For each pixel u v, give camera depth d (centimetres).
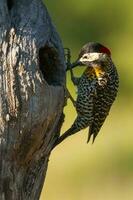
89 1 2911
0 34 1027
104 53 1362
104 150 2505
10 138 1020
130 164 2462
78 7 2922
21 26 1041
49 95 1033
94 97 1368
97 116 1378
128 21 2948
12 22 1042
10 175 1035
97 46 1362
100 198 2259
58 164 2412
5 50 1023
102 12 2930
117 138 2578
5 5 1039
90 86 1366
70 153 2452
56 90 1045
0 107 1012
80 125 1369
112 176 2391
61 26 2920
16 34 1034
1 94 1013
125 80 2858
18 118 1018
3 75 1017
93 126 1384
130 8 2945
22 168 1047
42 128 1037
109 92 1376
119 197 2259
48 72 1086
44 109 1030
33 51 1034
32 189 1070
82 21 2927
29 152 1041
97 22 2930
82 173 2378
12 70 1020
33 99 1021
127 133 2616
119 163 2462
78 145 2481
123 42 2945
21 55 1026
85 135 2497
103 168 2452
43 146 1056
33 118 1023
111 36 2952
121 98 2797
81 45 2920
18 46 1029
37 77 1026
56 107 1048
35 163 1062
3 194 1033
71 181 2347
